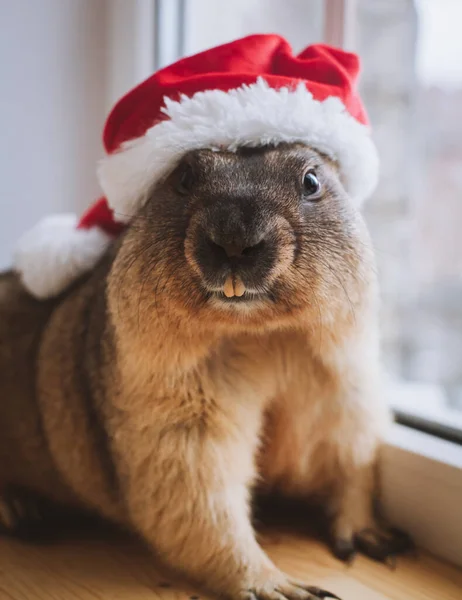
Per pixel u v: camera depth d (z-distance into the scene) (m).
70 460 0.56
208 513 0.49
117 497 0.54
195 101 0.48
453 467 0.52
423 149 0.71
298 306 0.47
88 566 0.53
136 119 0.52
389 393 0.64
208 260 0.45
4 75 0.70
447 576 0.52
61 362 0.56
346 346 0.50
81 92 0.75
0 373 0.59
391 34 0.70
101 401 0.52
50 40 0.72
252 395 0.51
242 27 0.75
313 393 0.53
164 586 0.50
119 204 0.53
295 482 0.56
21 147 0.72
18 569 0.52
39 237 0.59
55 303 0.60
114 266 0.50
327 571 0.52
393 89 0.71
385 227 0.72
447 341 0.72
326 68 0.52
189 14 0.75
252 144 0.48
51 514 0.60
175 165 0.50
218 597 0.49
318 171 0.49
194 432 0.50
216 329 0.48
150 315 0.48
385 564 0.53
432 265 0.72
